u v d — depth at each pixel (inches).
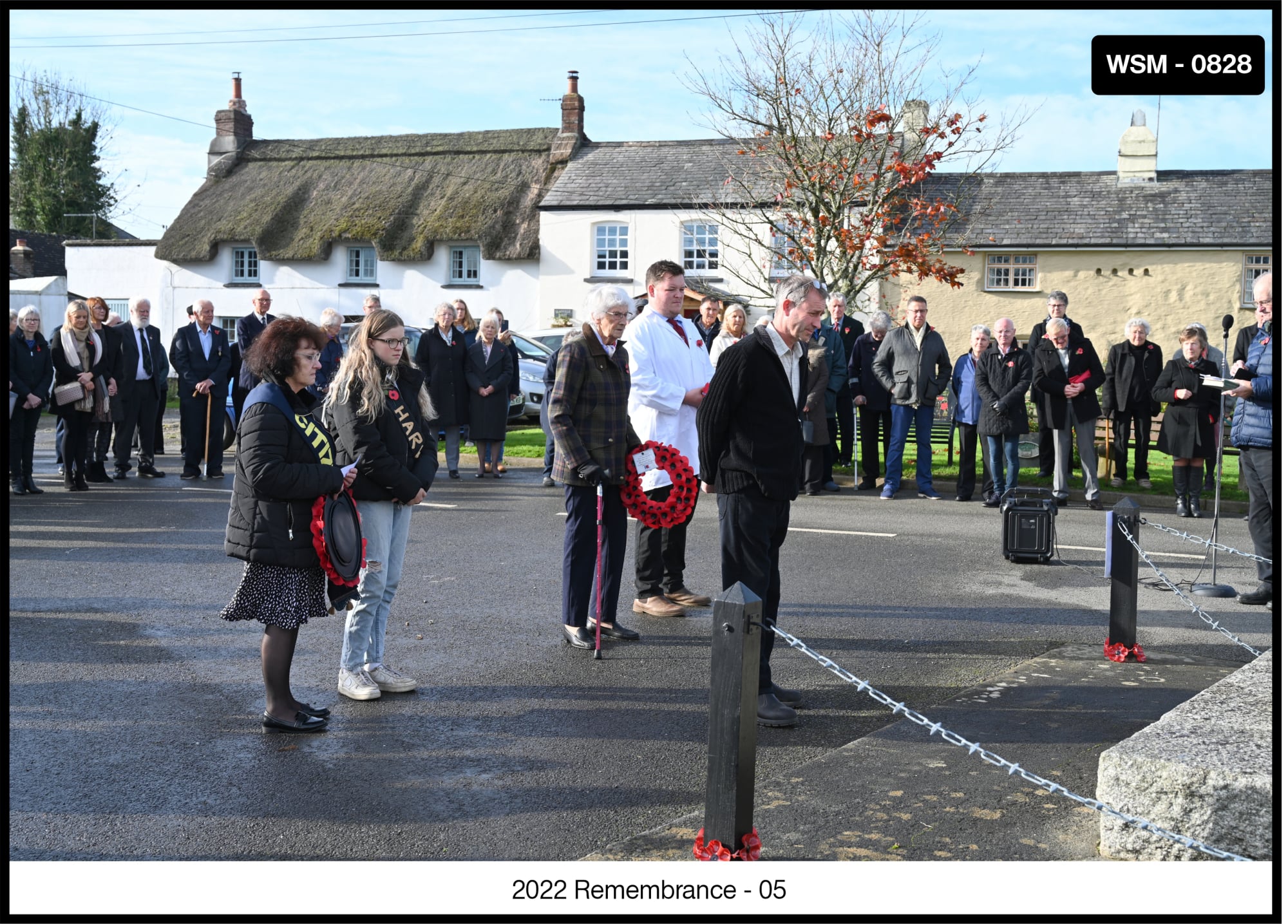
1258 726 172.9
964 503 529.7
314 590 211.2
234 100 1600.6
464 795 183.9
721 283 1202.0
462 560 380.2
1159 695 240.5
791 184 832.3
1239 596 338.0
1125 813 159.8
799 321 226.4
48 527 429.7
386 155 1503.4
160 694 233.9
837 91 831.1
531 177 1407.5
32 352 506.9
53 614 297.4
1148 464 645.9
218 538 411.2
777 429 223.5
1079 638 292.5
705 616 312.7
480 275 1376.7
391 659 263.6
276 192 1507.1
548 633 289.4
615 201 1282.0
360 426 224.2
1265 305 316.8
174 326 1514.5
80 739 206.5
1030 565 386.9
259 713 223.6
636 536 424.5
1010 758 201.8
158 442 706.2
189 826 170.2
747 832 155.2
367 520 230.1
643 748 207.3
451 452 600.1
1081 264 1151.0
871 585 352.2
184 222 1517.0
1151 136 1197.7
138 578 343.0
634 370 309.1
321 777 190.9
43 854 160.1
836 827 171.2
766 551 225.8
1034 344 565.3
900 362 536.1
